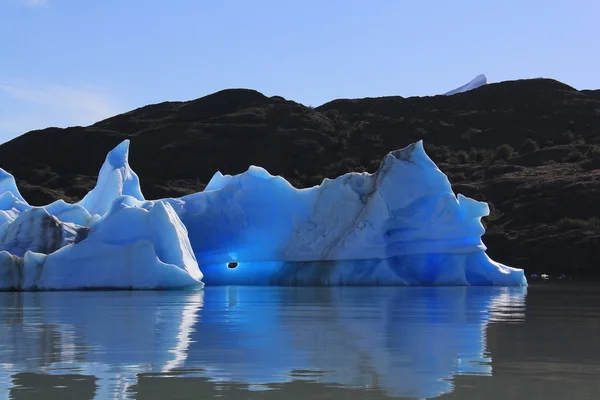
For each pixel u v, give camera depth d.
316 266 34.34
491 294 26.73
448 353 11.20
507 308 19.92
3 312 18.27
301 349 11.60
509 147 96.94
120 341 12.49
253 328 14.55
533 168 84.19
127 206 30.81
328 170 96.88
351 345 12.08
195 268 31.16
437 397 8.20
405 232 33.44
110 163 40.69
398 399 8.11
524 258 63.53
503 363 10.29
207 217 36.59
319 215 34.84
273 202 36.16
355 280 33.22
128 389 8.62
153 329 14.35
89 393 8.41
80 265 28.77
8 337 13.03
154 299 23.41
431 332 13.94
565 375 9.42
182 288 29.09
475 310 19.11
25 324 15.27
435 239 33.19
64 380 9.11
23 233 30.17
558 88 115.25
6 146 105.62
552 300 23.44
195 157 99.56
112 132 106.44
